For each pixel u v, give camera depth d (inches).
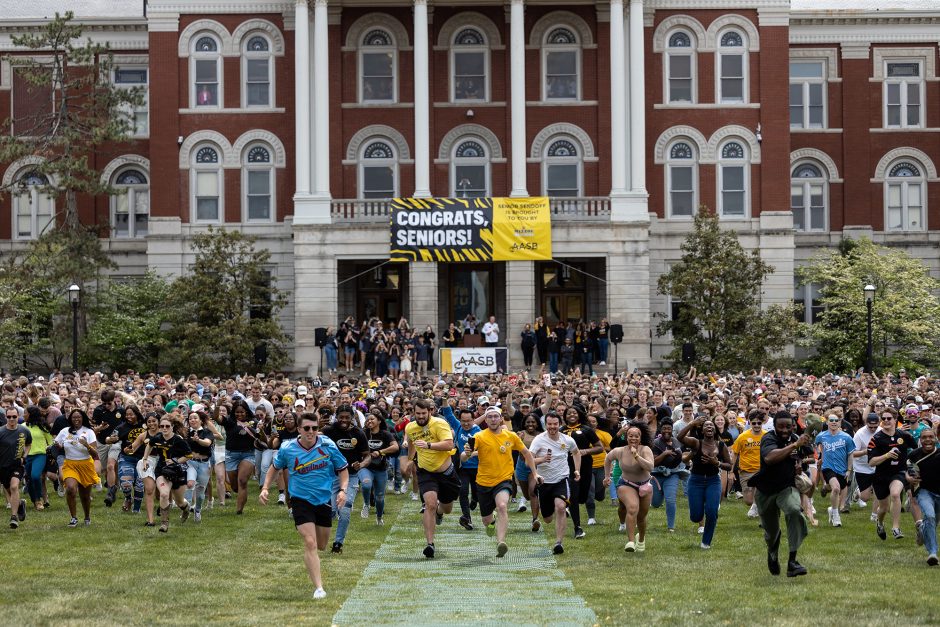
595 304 2556.6
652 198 2551.7
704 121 2549.2
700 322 2285.9
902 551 926.4
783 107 2549.2
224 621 682.8
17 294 2290.8
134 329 2314.2
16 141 2449.6
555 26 2536.9
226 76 2541.8
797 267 2588.6
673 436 1088.8
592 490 1082.1
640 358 2399.1
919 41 2792.8
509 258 2385.6
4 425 1067.9
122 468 1136.2
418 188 2444.6
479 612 706.8
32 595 757.3
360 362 2345.0
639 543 932.6
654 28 2551.7
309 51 2488.9
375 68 2541.8
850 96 2792.8
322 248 2417.6
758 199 2549.2
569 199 2428.6
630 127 2472.9
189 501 1144.8
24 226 2746.1
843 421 1210.6
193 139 2541.8
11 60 2709.2
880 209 2800.2
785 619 670.5
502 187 2534.5
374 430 1086.4
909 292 2459.4
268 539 997.8
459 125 2534.5
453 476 923.4
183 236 2524.6
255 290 2325.3
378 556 923.4
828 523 1086.4
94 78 2532.0
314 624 673.6
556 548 924.0
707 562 881.5
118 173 2741.1
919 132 2795.3
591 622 674.2
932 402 1291.8
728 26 2551.7
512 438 901.2
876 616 679.7
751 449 1105.4
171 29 2539.4
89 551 928.9
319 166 2445.9
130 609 716.7
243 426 1147.9
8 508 1160.2
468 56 2546.8
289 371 2420.0
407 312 2559.1
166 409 1301.7
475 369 2207.2
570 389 1359.5
